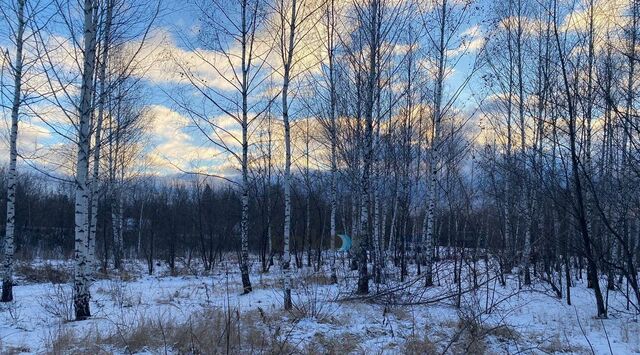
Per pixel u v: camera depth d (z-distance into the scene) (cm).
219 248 3120
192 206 3666
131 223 4200
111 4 1008
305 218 2883
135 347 678
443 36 1559
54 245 3672
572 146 621
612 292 1476
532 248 1605
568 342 796
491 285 1460
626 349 774
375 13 1288
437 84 1588
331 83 1584
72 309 1030
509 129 1875
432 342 755
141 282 1798
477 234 1195
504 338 836
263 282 1653
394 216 2306
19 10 1204
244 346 697
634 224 1156
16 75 1216
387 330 855
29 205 4222
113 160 2452
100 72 1527
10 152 1223
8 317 923
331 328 860
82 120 940
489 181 1944
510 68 2977
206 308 972
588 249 702
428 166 2133
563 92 894
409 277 1720
